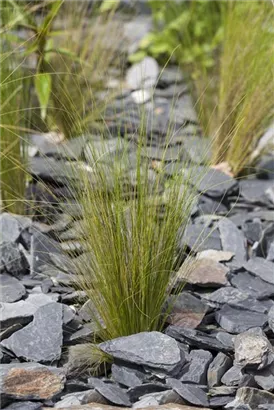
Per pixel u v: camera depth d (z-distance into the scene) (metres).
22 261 3.10
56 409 2.31
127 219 2.64
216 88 4.35
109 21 4.60
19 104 3.53
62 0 3.64
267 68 3.75
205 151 3.26
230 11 4.07
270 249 3.22
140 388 2.43
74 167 3.16
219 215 3.55
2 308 2.77
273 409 2.36
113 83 4.91
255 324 2.73
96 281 2.64
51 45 4.04
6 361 2.59
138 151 2.64
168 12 5.18
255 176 3.94
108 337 2.66
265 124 3.86
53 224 3.18
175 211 2.68
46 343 2.61
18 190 3.40
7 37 3.47
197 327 2.75
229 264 3.10
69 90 4.27
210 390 2.46
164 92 4.92
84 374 2.54
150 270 2.59
